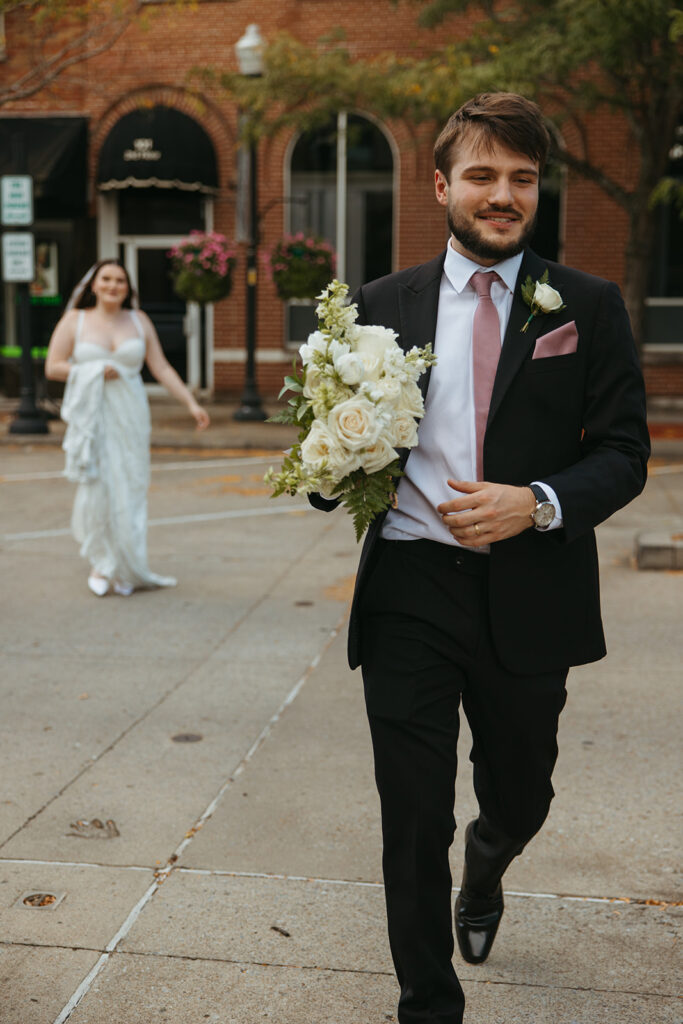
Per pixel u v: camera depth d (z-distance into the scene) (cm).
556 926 309
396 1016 266
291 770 418
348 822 373
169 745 443
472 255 242
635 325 1384
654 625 611
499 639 237
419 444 243
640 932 305
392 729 235
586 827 370
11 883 331
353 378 226
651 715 476
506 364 237
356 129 1602
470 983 281
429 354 233
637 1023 264
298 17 1681
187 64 1709
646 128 1312
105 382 661
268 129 1376
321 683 520
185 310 1781
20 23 1659
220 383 1773
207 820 375
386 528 247
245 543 838
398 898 232
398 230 1702
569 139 1617
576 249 1661
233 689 511
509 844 264
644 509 973
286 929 306
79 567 755
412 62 1304
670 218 1655
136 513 675
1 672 536
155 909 316
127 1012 267
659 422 1569
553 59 1162
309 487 228
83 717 475
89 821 374
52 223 1786
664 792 398
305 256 1479
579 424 241
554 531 229
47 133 1719
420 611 239
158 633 602
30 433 1423
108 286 656
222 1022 263
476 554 240
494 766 253
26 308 1430
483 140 230
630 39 1149
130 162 1680
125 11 1407
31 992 275
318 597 679
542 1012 269
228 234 1750
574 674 530
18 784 405
